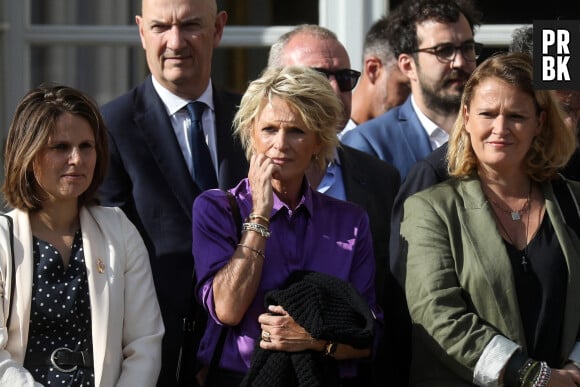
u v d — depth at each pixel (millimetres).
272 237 10898
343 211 11219
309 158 10953
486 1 16812
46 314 10836
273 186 11055
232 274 10555
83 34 17375
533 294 11008
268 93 10891
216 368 10773
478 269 10984
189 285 12008
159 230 12125
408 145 14094
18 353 10742
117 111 12656
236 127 12312
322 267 10922
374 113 16016
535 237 11203
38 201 11109
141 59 17406
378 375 11414
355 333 10375
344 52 13641
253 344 10680
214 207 10977
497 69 11258
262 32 17031
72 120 11039
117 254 11195
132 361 11078
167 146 12492
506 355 10680
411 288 11117
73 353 10852
